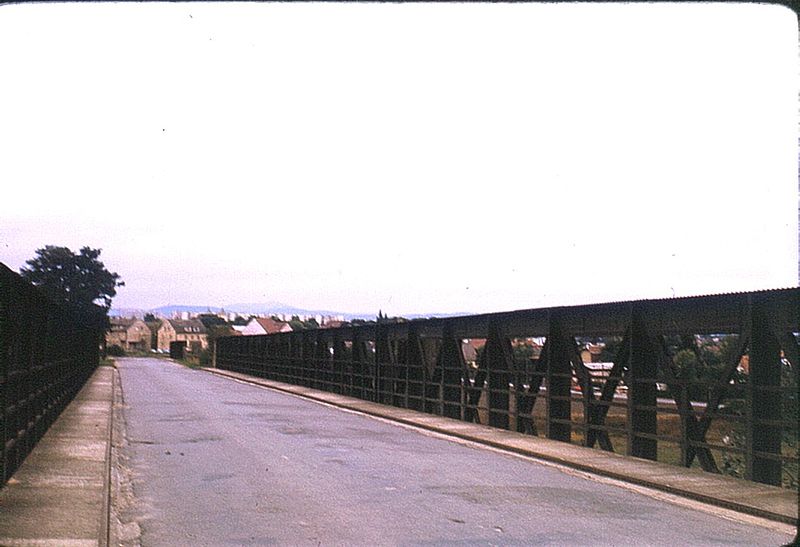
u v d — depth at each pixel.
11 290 10.98
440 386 23.83
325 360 37.44
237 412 25.09
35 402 14.85
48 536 8.20
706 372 19.34
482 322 21.62
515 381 19.34
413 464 13.92
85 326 39.00
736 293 12.20
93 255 96.62
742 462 15.65
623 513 9.81
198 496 10.74
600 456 14.58
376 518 9.36
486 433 18.75
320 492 11.05
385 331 29.45
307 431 19.50
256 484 11.70
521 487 11.62
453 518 9.39
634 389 14.58
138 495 10.82
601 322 15.96
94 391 33.28
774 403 11.83
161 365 79.44
